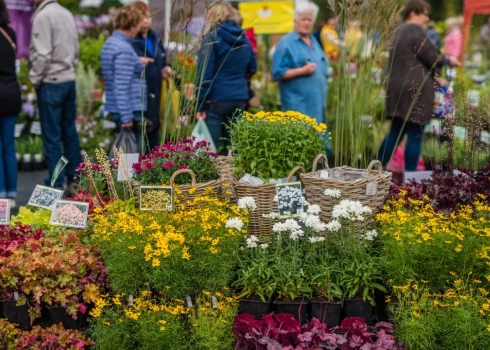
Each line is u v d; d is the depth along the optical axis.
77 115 8.81
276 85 9.28
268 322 3.58
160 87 6.60
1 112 6.23
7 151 6.41
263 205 4.12
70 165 7.07
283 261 3.83
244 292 3.82
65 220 4.19
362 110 5.15
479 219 3.87
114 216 4.07
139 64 6.29
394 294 3.78
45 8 6.63
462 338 3.35
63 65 6.75
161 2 8.71
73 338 3.65
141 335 3.49
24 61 8.94
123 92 6.22
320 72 6.90
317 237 3.84
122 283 3.62
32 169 8.77
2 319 3.65
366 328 3.58
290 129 4.22
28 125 8.99
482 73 10.84
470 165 4.94
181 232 3.75
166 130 5.28
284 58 6.75
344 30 5.12
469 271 3.70
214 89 6.41
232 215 3.96
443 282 3.71
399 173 5.93
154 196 4.09
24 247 3.97
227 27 6.32
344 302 3.79
